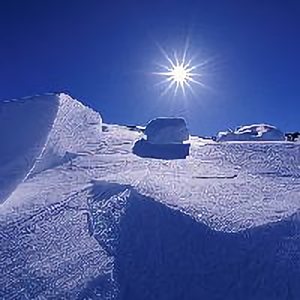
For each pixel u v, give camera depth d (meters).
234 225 6.21
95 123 12.03
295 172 8.89
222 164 9.52
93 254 5.82
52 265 5.63
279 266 5.54
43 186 7.85
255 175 8.60
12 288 5.27
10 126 10.21
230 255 5.74
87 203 6.97
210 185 7.71
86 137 11.09
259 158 10.02
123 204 6.76
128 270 5.56
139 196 6.89
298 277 5.38
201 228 6.17
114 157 9.91
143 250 5.86
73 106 11.54
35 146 9.47
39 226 6.42
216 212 6.55
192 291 5.29
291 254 5.69
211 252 5.80
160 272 5.54
